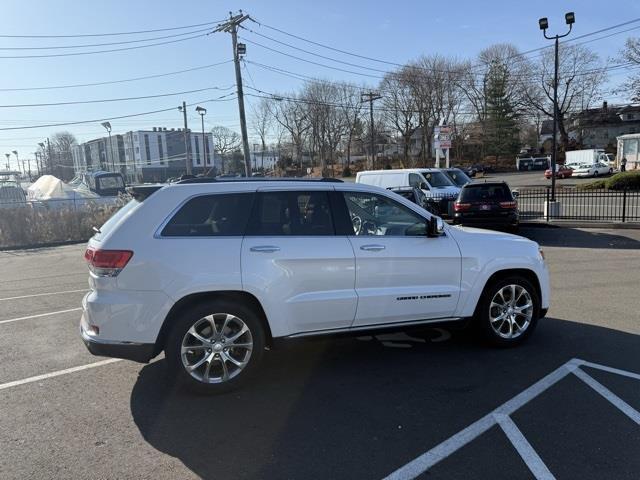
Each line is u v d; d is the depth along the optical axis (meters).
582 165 47.69
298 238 4.41
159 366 5.02
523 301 5.34
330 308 4.48
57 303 7.95
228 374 4.28
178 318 4.14
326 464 3.20
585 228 15.63
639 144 45.22
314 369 4.81
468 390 4.23
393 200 4.90
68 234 18.70
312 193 4.60
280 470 3.14
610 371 4.54
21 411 4.04
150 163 116.19
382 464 3.18
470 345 5.38
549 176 45.19
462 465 3.14
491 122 73.94
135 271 4.03
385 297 4.65
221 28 28.12
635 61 37.44
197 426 3.73
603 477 2.98
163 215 4.20
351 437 3.52
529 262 5.24
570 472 3.04
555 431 3.52
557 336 5.57
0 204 19.27
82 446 3.47
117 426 3.75
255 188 4.46
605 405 3.88
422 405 3.98
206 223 4.28
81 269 11.66
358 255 4.54
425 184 17.97
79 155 149.12
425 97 75.75
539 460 3.17
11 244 17.72
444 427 3.62
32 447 3.47
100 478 3.09
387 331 4.76
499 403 3.97
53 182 32.00
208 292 4.19
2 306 7.84
